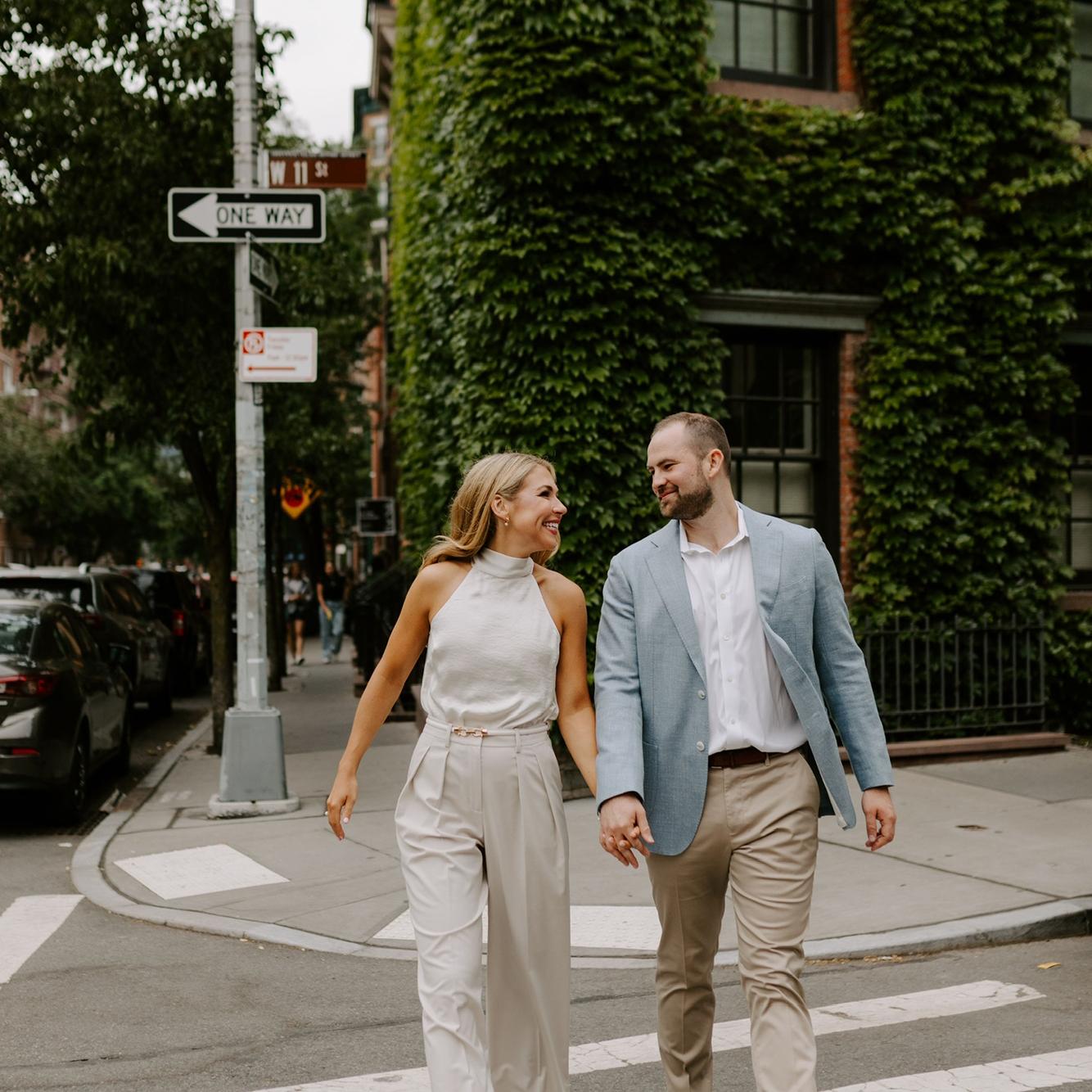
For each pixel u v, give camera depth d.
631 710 3.60
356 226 30.83
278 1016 5.19
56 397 46.84
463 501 3.67
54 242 12.64
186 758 13.16
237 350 9.51
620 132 10.13
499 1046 3.59
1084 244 11.56
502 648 3.58
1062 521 11.89
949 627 11.34
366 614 18.33
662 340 10.44
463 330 10.59
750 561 3.67
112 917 6.91
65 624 10.63
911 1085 4.27
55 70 12.50
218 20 12.74
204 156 12.57
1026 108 11.47
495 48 10.17
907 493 11.20
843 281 11.19
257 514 9.55
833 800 3.60
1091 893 6.65
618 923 6.45
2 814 10.38
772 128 10.76
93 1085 4.42
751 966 3.48
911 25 11.21
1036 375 11.41
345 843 8.37
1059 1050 4.61
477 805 3.56
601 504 10.19
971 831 8.16
